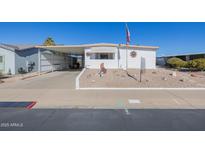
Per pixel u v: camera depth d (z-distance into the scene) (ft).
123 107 27.43
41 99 32.37
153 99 32.48
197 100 31.76
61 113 24.26
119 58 86.07
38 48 90.53
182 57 140.36
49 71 96.12
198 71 95.09
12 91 39.83
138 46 86.84
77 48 91.81
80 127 19.52
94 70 76.18
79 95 35.73
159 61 162.71
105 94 36.68
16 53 84.38
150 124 20.30
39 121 21.22
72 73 86.33
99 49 85.20
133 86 45.34
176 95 35.81
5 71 83.51
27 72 89.86
